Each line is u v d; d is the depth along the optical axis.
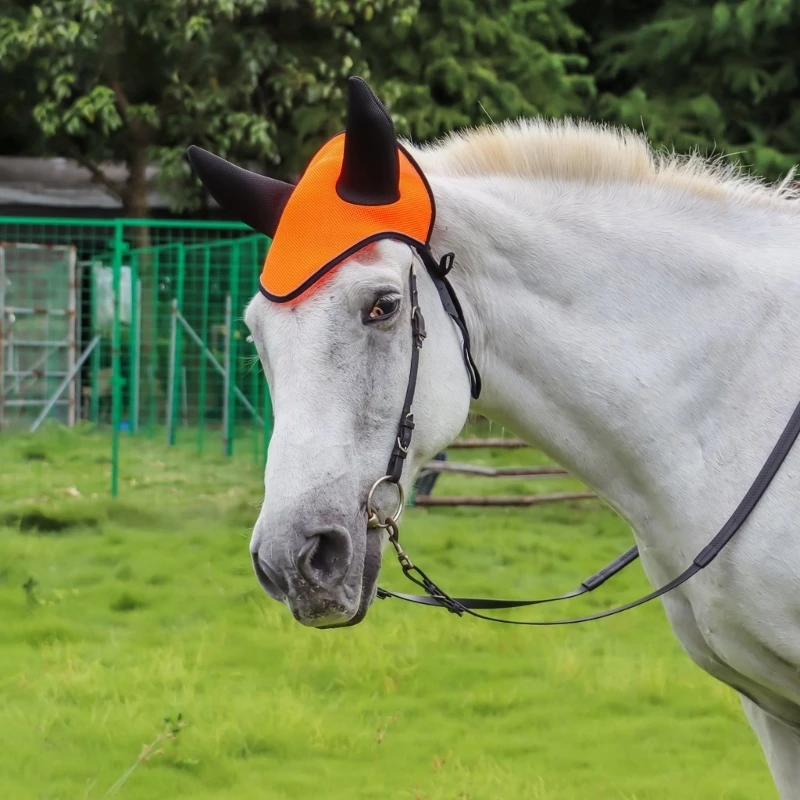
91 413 17.19
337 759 5.02
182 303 15.20
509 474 10.31
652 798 4.60
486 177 3.09
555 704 5.75
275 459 2.53
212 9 14.56
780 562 2.77
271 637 6.62
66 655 6.21
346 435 2.56
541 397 2.95
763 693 3.01
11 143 18.92
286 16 15.70
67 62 14.54
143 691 5.72
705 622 2.93
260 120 14.96
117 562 8.52
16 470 12.50
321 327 2.58
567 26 17.14
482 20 15.93
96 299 15.65
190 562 8.45
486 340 2.92
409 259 2.71
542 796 4.52
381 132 2.65
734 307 2.95
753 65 16.67
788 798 3.11
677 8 16.94
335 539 2.50
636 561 8.80
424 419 2.72
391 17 15.19
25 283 15.73
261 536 2.51
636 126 16.28
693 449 2.89
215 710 5.42
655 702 5.83
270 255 2.71
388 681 5.89
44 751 4.93
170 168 15.23
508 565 8.64
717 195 3.13
